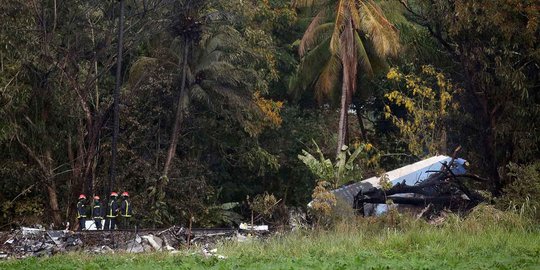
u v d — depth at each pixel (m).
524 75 48.19
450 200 46.72
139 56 62.06
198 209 58.00
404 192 47.16
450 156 58.59
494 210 39.22
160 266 27.50
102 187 56.16
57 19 51.94
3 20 49.62
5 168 52.00
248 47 61.81
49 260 32.09
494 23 47.25
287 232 39.31
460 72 59.56
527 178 43.62
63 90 51.62
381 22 60.47
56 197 53.50
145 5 53.94
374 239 35.22
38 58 50.19
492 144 50.75
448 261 26.31
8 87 49.91
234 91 60.94
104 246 38.03
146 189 56.94
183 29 55.50
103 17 54.34
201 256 31.22
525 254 28.73
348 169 56.25
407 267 24.41
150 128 59.06
